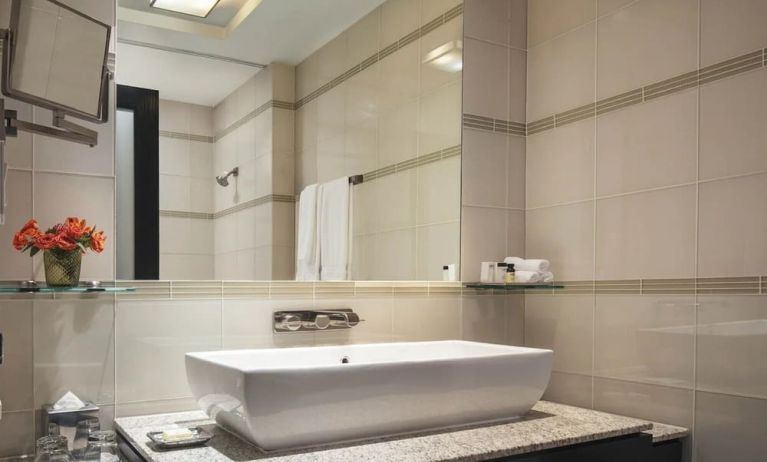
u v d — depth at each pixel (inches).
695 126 78.2
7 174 69.1
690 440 77.5
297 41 86.4
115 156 75.2
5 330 68.2
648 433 74.7
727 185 74.5
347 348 82.0
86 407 68.4
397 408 65.0
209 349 79.4
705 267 76.5
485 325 98.7
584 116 93.4
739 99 73.6
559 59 98.0
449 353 89.0
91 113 66.4
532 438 66.0
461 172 97.0
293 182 85.4
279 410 58.8
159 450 60.8
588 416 77.8
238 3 83.3
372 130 90.7
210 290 79.6
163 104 78.2
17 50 57.9
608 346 88.4
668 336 80.5
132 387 74.7
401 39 93.2
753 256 71.6
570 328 94.3
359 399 62.5
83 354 72.2
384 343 87.0
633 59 86.4
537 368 73.7
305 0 87.3
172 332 77.2
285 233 84.7
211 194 80.4
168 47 78.8
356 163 89.5
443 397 67.4
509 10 103.2
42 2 59.6
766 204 70.6
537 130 101.5
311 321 84.6
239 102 82.6
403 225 92.3
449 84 96.7
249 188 82.7
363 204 89.8
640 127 85.0
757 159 71.6
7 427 68.1
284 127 85.1
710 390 75.5
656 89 83.1
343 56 89.3
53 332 70.7
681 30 80.2
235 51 82.6
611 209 88.7
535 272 92.3
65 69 62.7
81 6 73.6
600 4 91.5
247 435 62.0
